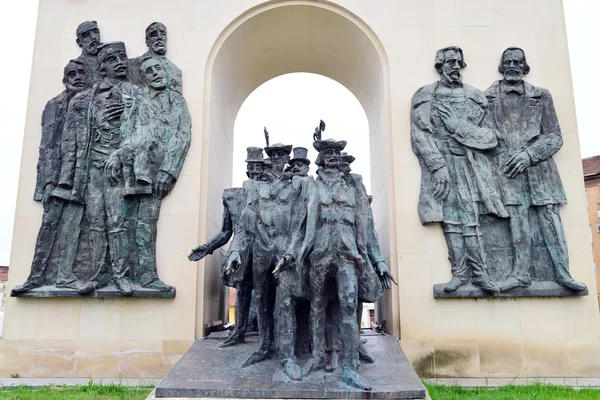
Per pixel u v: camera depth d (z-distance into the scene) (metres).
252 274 9.05
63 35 12.20
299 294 7.20
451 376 10.52
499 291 10.62
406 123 11.74
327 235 6.97
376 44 12.27
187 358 8.12
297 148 8.62
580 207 11.10
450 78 11.65
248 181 9.80
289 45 14.05
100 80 11.81
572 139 11.43
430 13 12.27
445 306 10.83
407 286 10.95
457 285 10.69
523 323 10.67
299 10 12.58
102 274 10.86
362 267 7.00
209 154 11.81
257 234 8.30
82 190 11.16
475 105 11.48
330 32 13.21
